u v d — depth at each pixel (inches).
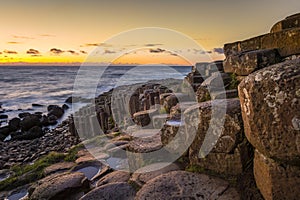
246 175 82.5
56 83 1731.1
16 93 1182.3
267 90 59.7
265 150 63.1
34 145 325.7
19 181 154.0
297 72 55.8
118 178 114.6
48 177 141.9
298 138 55.7
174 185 85.8
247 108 66.1
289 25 121.2
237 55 126.2
